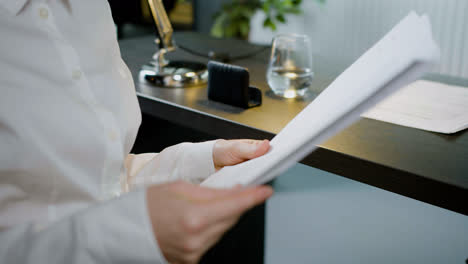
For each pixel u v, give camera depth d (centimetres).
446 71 319
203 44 168
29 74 64
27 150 61
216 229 40
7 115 60
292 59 103
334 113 46
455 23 308
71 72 67
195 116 97
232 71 97
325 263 172
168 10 321
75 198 66
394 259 174
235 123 89
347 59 146
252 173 51
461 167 67
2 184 61
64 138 64
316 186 238
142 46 160
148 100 106
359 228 197
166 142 141
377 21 351
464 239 187
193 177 80
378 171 70
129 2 252
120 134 71
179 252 39
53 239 40
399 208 214
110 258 39
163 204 40
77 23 71
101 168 68
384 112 92
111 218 40
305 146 47
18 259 40
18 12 65
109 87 73
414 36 43
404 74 40
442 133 81
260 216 140
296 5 389
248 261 143
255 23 440
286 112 95
